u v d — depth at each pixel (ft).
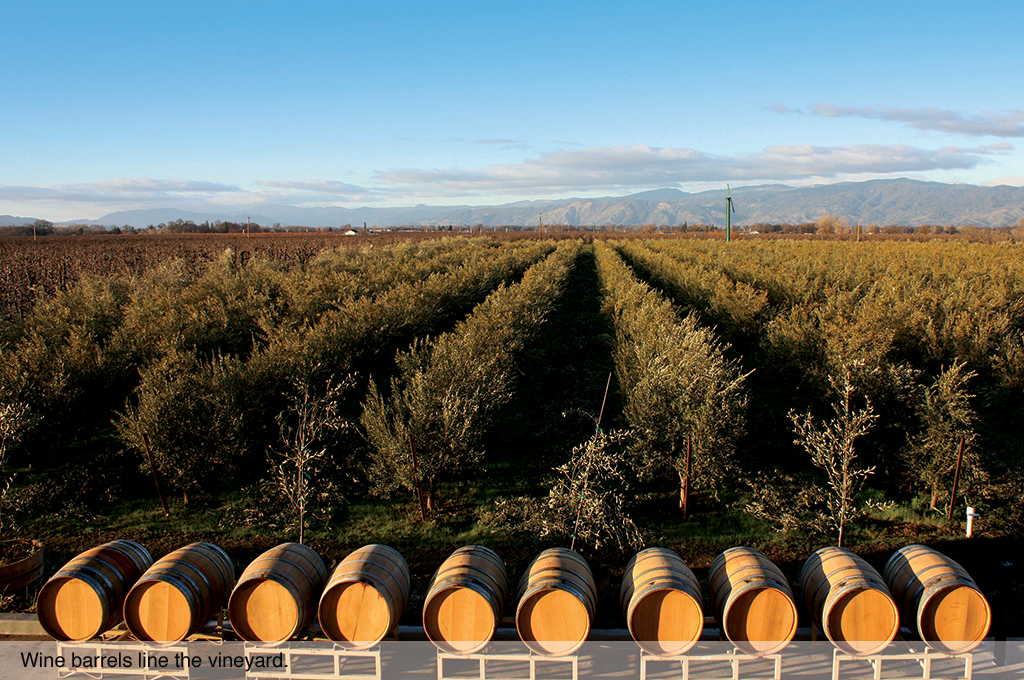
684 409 30.48
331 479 32.50
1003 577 18.11
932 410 29.60
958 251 129.90
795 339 47.70
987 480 29.94
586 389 50.03
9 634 20.07
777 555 25.58
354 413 44.04
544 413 44.68
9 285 82.28
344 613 17.67
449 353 39.01
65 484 32.27
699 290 78.38
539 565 18.63
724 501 30.71
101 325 54.60
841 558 18.70
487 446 38.65
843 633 17.33
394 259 118.52
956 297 58.95
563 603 17.24
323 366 41.37
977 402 44.47
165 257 138.00
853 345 38.55
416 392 31.32
